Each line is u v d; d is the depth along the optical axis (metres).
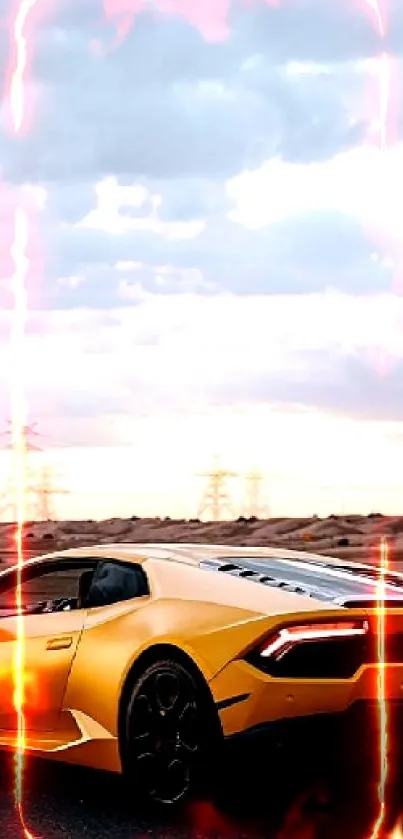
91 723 7.66
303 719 6.91
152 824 6.97
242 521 122.94
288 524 116.06
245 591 7.41
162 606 7.57
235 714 6.96
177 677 7.20
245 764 7.02
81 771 8.52
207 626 7.21
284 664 6.96
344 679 6.97
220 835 6.72
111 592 7.97
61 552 8.47
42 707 7.98
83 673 7.71
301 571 7.84
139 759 7.31
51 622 8.12
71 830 6.83
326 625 7.02
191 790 7.09
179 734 7.16
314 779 7.94
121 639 7.57
